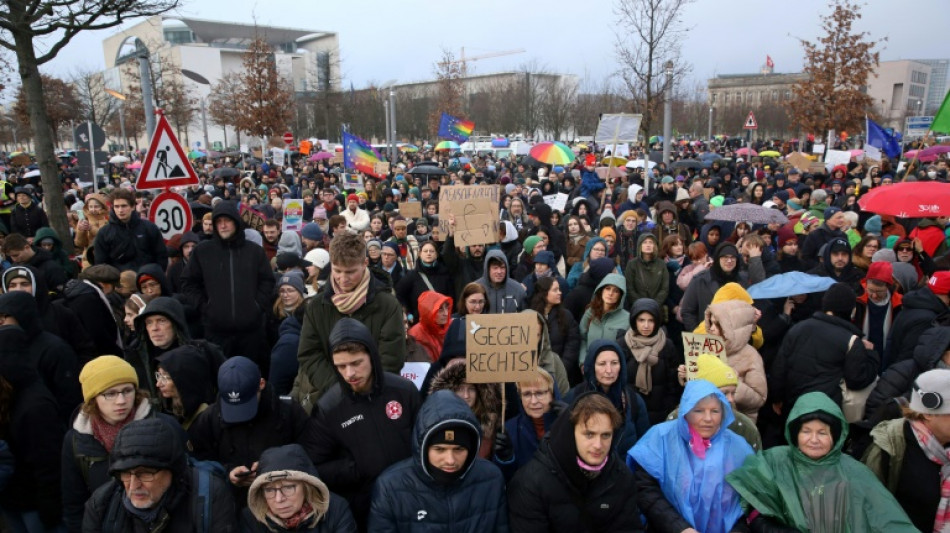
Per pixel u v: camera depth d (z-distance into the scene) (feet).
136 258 23.29
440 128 84.07
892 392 14.16
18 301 12.82
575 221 30.68
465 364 13.12
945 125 29.99
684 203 39.47
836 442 10.77
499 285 21.04
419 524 9.96
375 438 11.03
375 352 10.87
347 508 10.26
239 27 338.13
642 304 16.31
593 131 188.34
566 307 22.40
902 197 24.06
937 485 10.98
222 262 18.35
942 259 23.03
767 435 17.34
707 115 222.28
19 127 157.07
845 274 22.97
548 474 10.40
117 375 10.78
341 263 12.32
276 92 99.30
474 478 10.26
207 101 237.25
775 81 290.76
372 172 56.54
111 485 9.65
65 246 27.48
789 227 28.68
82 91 153.28
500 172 87.30
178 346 13.89
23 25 24.38
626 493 10.48
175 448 9.32
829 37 73.10
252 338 18.56
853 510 10.50
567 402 13.74
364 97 180.24
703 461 11.34
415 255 30.04
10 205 42.29
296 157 128.98
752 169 73.72
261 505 9.44
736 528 11.21
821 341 15.72
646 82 55.62
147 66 33.24
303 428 11.74
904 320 17.67
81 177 43.37
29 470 12.15
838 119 73.46
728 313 15.87
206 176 81.76
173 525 9.40
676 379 16.46
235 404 10.73
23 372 12.25
